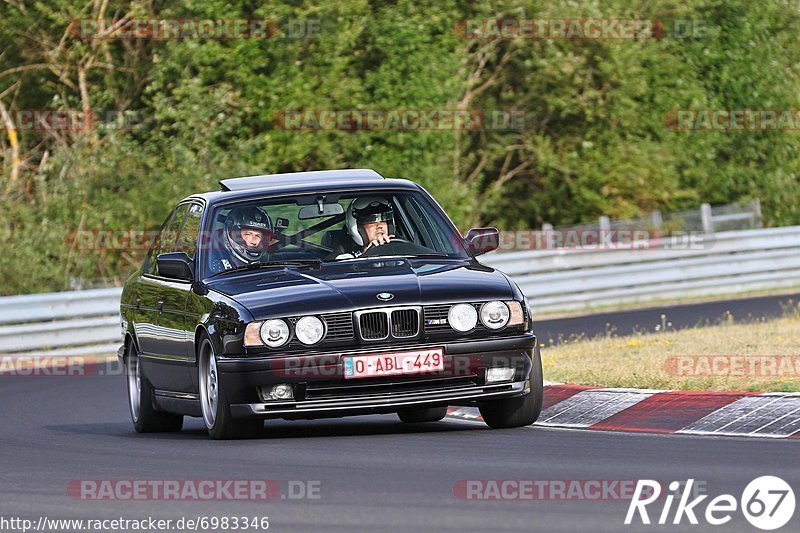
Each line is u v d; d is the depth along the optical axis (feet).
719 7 349.00
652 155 325.83
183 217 118.42
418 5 306.96
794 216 360.89
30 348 211.41
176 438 110.01
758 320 193.26
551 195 333.01
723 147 351.67
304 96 282.97
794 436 92.43
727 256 279.49
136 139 297.53
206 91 286.66
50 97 322.34
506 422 104.32
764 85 350.84
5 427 124.98
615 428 102.53
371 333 97.81
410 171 291.79
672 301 268.62
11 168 299.38
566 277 261.85
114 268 269.64
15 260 253.03
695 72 343.87
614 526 62.49
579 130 332.39
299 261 107.14
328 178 115.65
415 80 290.97
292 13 285.43
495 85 328.49
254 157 284.61
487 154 327.67
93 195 269.85
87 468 89.40
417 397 97.76
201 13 287.07
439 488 74.08
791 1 369.71
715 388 110.42
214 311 101.55
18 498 76.43
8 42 316.81
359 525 64.39
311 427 114.73
